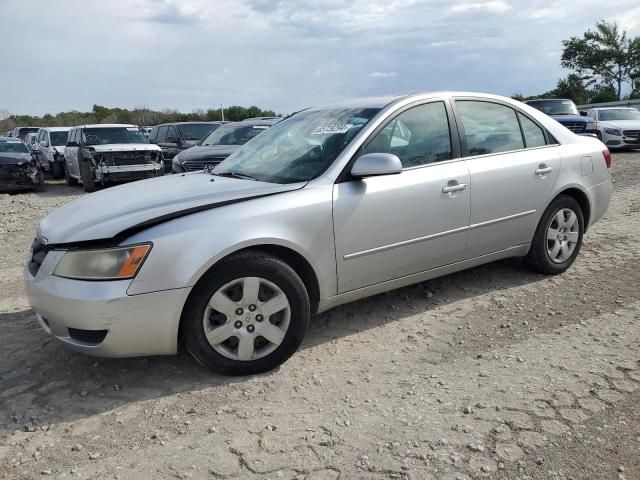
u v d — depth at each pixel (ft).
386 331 12.98
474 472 7.96
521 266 17.20
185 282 10.09
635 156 54.24
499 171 14.32
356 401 10.00
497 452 8.37
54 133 62.03
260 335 10.95
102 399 10.41
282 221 11.00
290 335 11.16
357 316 13.88
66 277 10.10
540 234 15.65
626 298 14.40
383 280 12.80
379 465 8.19
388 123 12.91
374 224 12.21
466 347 12.01
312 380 10.84
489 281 16.03
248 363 10.93
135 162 46.75
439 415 9.42
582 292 14.97
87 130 49.65
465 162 13.92
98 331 9.98
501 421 9.14
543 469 7.98
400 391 10.28
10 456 8.77
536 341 12.14
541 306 14.11
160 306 10.03
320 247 11.52
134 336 10.05
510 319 13.39
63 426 9.56
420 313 13.97
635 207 26.40
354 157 12.20
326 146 12.74
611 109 64.49
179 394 10.46
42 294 10.30
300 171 12.39
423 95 13.82
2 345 12.90
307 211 11.29
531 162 15.06
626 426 8.91
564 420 9.11
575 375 10.55
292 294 11.02
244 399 10.21
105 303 9.74
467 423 9.14
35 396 10.61
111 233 9.99
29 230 29.09
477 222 14.02
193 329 10.48
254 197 11.11
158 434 9.21
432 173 13.17
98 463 8.52
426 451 8.46
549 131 16.06
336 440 8.84
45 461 8.61
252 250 10.83
